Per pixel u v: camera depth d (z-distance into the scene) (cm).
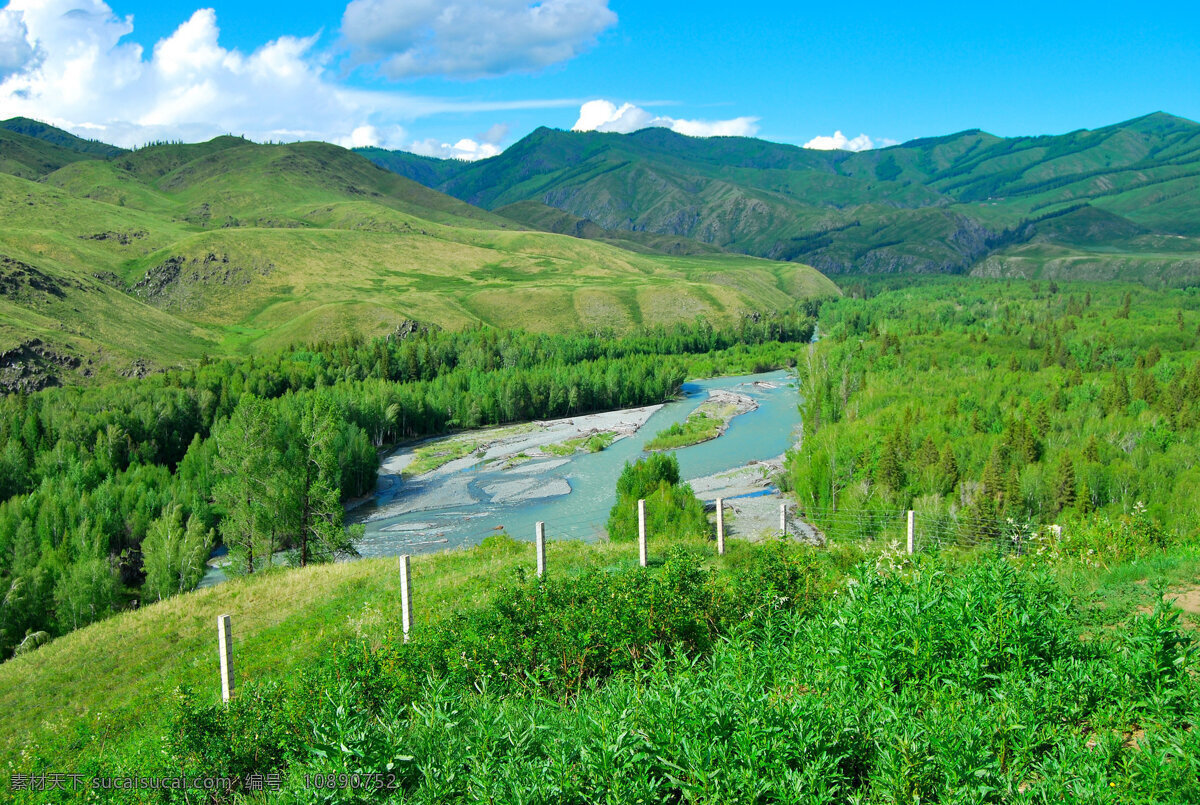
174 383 12206
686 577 1639
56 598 5250
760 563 1723
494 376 13950
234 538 5134
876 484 5938
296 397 10969
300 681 1431
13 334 13912
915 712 988
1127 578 1712
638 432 11475
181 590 5553
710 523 6078
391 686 1380
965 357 13650
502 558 3081
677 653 1220
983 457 6378
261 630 2662
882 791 825
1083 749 865
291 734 1287
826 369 11144
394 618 2389
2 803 1691
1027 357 13588
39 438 8894
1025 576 1366
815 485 6394
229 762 1285
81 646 2766
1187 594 1523
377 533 6988
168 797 1300
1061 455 5481
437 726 1089
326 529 5081
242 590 3192
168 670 2448
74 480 7319
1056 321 18925
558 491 8162
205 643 2647
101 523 6256
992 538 4144
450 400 13038
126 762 1588
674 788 912
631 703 1025
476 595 2469
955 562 1980
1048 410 8488
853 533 5103
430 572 3066
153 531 5856
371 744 1025
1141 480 5597
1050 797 782
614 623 1500
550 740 1007
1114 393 8869
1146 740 870
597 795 879
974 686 1036
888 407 8956
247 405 5153
